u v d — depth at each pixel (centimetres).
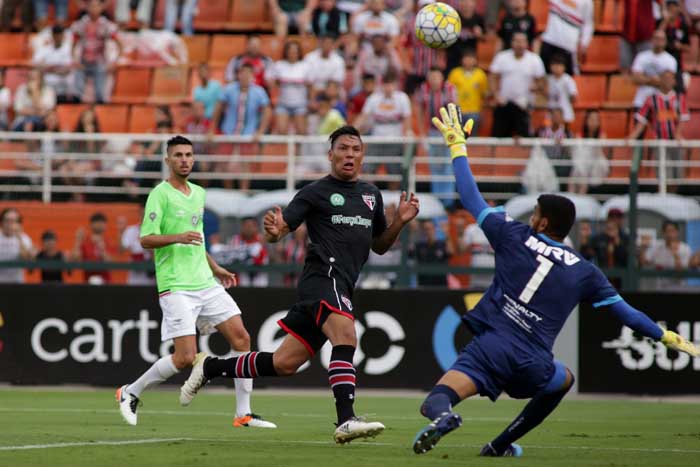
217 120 5084
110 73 5747
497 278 1781
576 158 4338
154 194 2683
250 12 6325
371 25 5347
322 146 4544
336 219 2095
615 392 4169
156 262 2711
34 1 6291
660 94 4953
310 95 5194
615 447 2177
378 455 1895
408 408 3491
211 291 2723
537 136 4941
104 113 5597
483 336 1753
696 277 4238
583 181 4338
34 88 5484
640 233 4284
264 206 4472
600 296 1772
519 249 1770
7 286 4400
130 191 4591
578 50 5431
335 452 1953
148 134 5069
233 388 4334
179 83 5953
